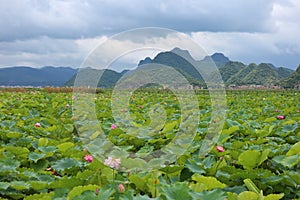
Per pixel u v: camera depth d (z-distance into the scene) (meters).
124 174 4.38
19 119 10.09
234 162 5.27
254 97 24.55
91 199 3.20
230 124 7.62
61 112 12.20
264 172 4.26
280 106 16.06
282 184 4.14
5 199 3.73
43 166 5.28
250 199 3.34
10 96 20.73
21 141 6.59
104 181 4.05
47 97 20.77
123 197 3.13
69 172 4.71
